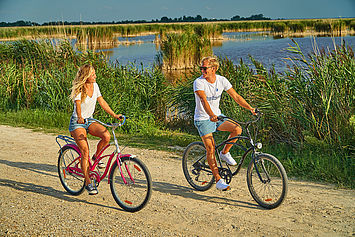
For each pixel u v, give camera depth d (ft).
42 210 14.49
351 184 17.66
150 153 25.50
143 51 110.11
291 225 13.06
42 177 19.29
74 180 17.19
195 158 17.34
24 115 37.22
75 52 44.83
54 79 39.65
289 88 25.96
